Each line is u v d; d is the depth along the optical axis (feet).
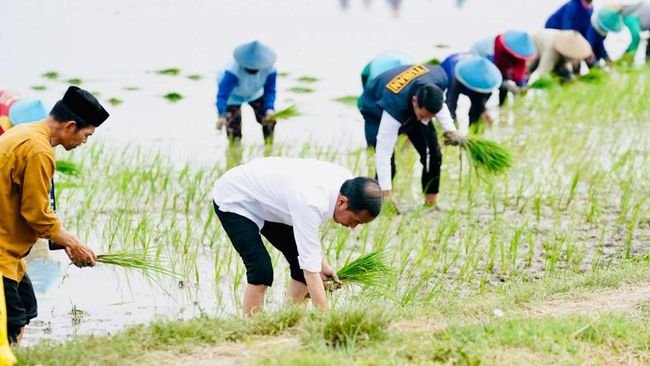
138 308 39.01
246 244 32.94
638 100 74.74
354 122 71.97
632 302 33.01
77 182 54.85
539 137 66.08
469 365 26.71
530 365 26.81
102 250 45.14
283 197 32.14
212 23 110.83
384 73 49.96
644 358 27.91
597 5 109.60
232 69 62.28
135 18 112.68
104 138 66.69
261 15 115.75
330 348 27.96
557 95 74.59
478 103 63.52
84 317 37.96
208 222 47.32
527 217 49.80
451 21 113.39
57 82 82.94
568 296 34.06
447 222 48.55
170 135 68.03
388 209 49.39
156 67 89.81
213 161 61.52
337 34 106.01
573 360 27.27
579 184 55.52
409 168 59.00
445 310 32.17
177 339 28.99
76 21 109.91
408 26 110.52
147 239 46.62
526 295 33.96
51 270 43.14
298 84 83.82
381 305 32.68
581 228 48.11
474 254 44.52
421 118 47.16
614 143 64.39
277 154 63.10
